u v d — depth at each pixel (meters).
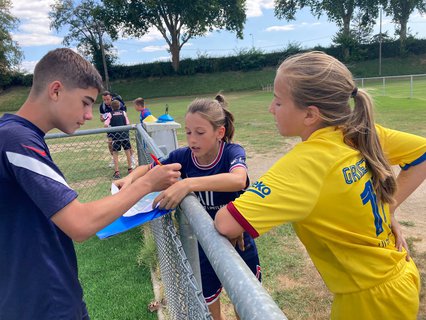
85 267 3.70
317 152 1.24
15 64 41.66
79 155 8.44
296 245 3.89
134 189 1.42
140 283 3.35
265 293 0.74
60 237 1.44
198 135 2.00
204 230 1.08
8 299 1.36
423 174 1.61
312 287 3.16
